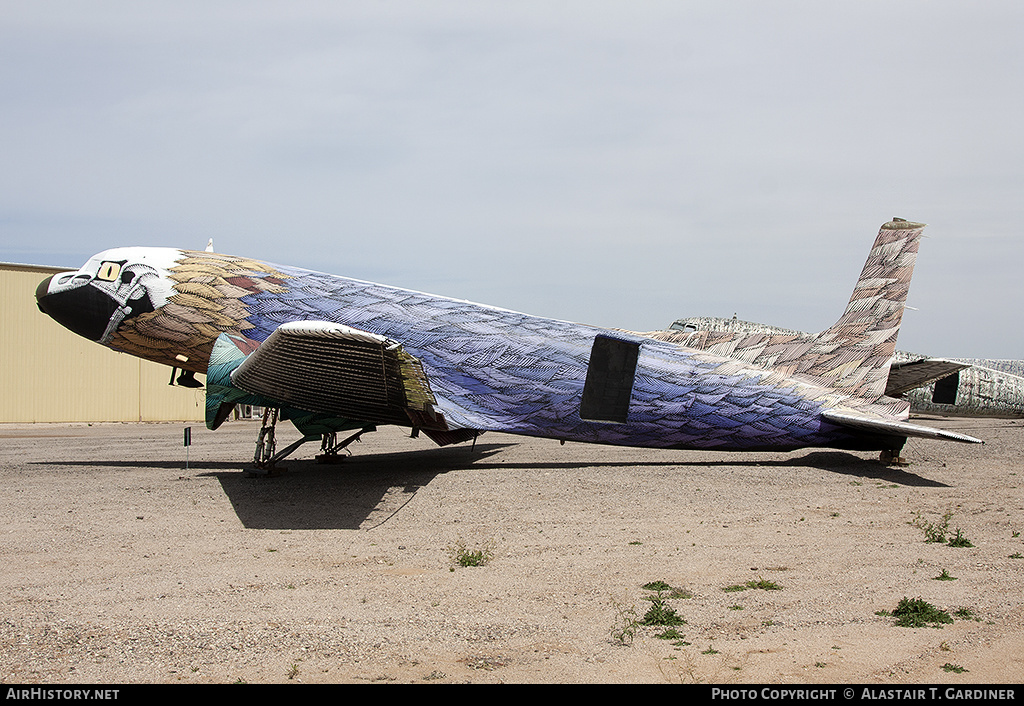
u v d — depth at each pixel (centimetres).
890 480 1570
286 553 994
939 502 1349
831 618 723
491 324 1786
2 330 3806
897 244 1833
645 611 746
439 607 759
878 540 1074
